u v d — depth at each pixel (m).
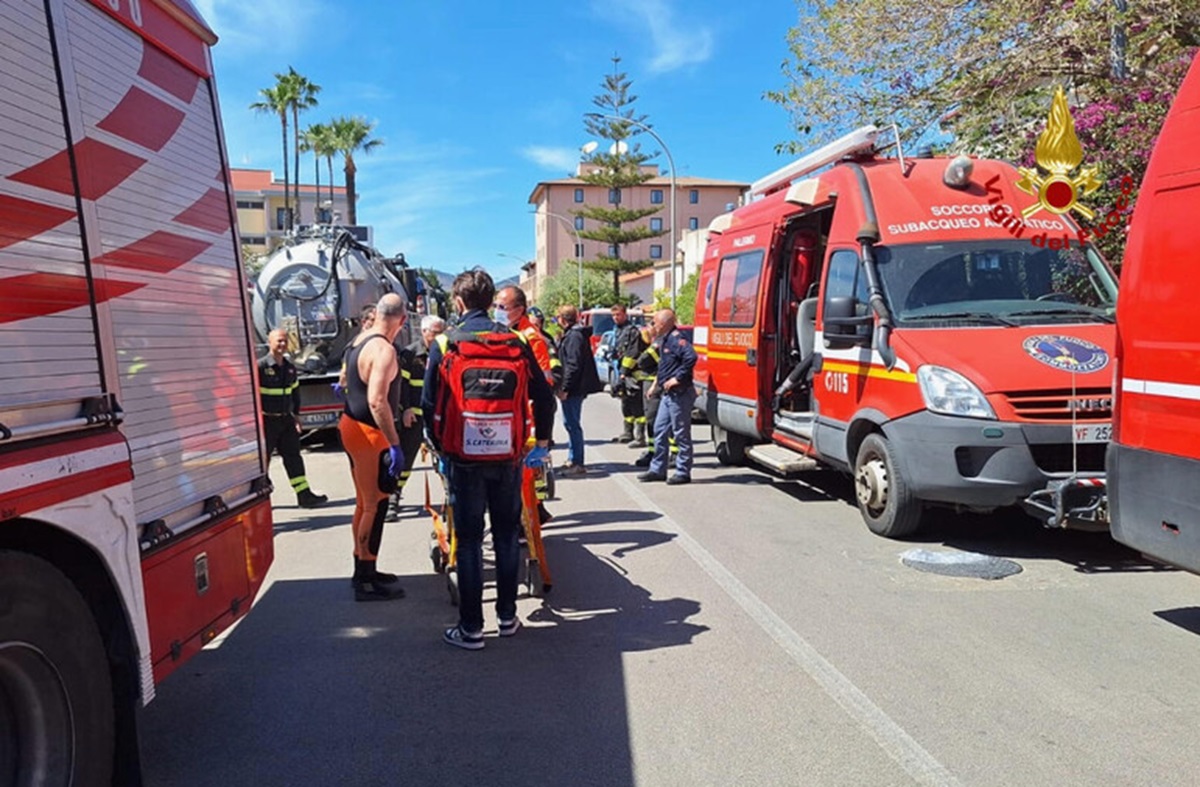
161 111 3.44
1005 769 3.50
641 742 3.80
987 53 11.35
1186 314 4.17
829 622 5.20
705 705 4.15
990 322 6.80
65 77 2.79
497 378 4.87
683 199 87.94
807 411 9.36
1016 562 6.30
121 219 3.07
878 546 6.85
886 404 6.82
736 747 3.74
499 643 5.03
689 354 9.62
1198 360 4.09
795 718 3.99
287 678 4.58
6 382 2.41
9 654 2.41
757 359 9.38
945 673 4.43
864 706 4.09
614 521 7.95
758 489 9.38
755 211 10.18
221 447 3.78
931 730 3.84
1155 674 4.36
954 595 5.62
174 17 3.59
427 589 6.15
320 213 15.34
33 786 2.57
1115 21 9.84
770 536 7.26
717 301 10.84
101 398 2.84
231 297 3.99
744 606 5.52
